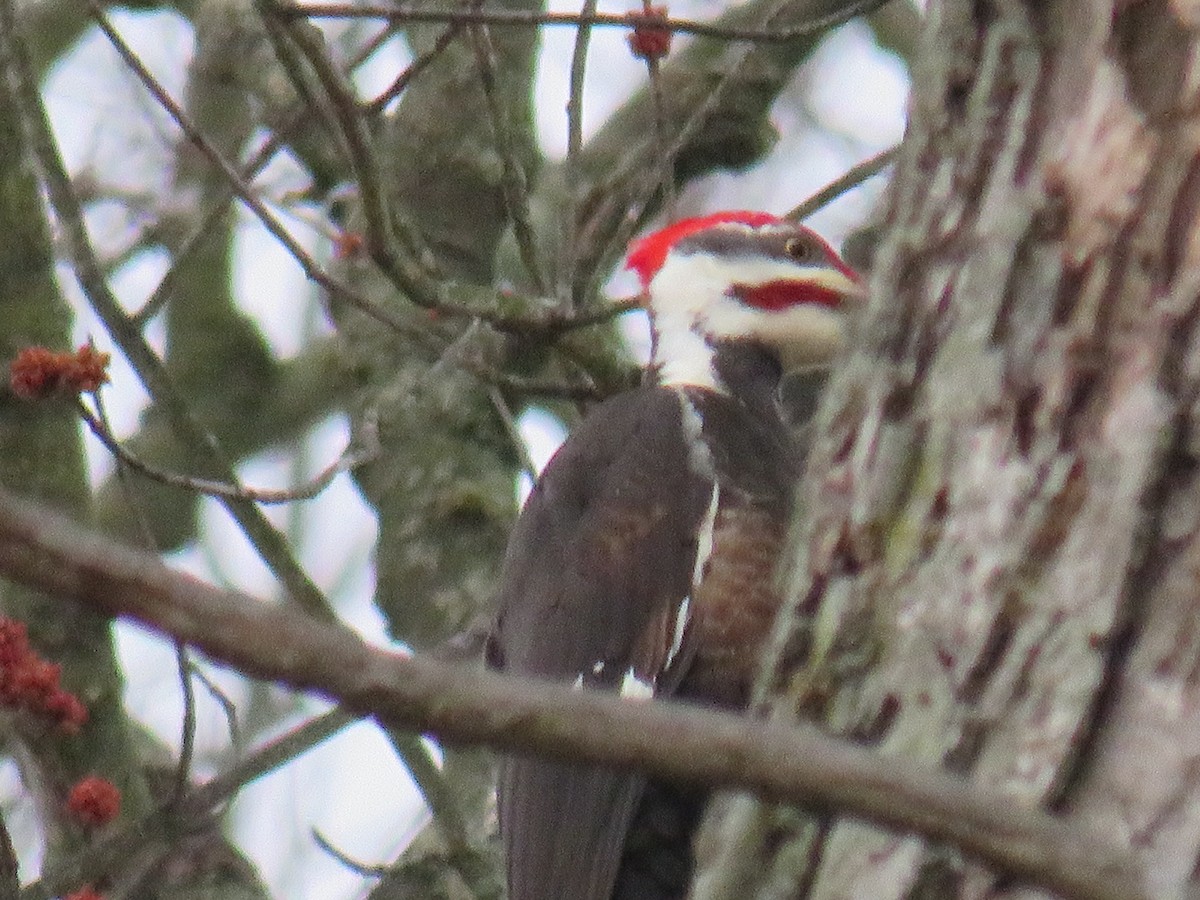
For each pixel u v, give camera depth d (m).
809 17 12.96
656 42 11.18
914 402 6.84
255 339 14.89
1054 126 6.73
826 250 11.96
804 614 6.88
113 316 10.57
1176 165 6.43
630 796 9.04
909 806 4.93
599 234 12.24
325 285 10.49
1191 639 6.05
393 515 12.36
